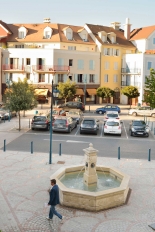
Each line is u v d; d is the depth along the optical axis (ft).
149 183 50.83
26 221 37.11
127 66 197.98
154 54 191.83
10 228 35.47
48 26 181.78
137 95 168.96
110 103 197.77
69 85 155.43
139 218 38.45
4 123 111.14
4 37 182.09
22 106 94.43
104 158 66.18
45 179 51.55
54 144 79.36
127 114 147.84
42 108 159.74
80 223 36.88
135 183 50.72
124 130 104.27
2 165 59.06
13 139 84.43
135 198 44.60
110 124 94.89
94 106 179.01
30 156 66.08
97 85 190.90
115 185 47.70
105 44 191.42
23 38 183.62
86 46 189.16
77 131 100.17
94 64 188.55
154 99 102.99
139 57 190.90
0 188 47.21
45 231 34.96
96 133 94.84
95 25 204.13
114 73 198.08
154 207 41.75
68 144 79.82
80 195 40.52
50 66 173.06
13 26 192.44
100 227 35.99
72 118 107.55
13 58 178.19
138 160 65.21
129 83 197.47
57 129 94.58
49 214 37.35
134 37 209.26
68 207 41.14
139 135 92.32
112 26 220.23
